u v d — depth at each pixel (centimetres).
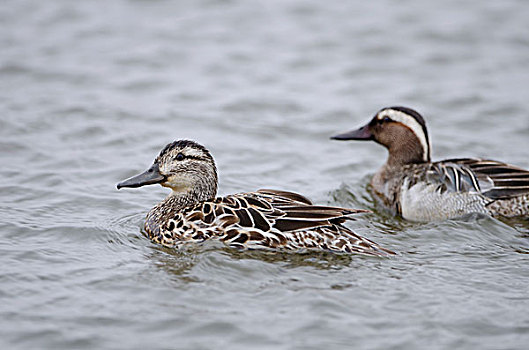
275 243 1185
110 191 1498
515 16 2595
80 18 2506
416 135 1612
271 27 2502
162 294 1052
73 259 1169
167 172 1309
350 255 1179
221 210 1217
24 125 1786
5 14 2492
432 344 941
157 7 2628
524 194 1433
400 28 2502
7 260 1147
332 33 2466
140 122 1864
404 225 1435
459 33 2466
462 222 1398
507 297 1062
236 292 1062
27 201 1415
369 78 2198
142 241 1263
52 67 2156
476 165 1484
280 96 2067
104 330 958
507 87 2131
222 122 1895
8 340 928
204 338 946
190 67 2222
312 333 959
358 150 1817
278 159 1716
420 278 1116
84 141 1739
